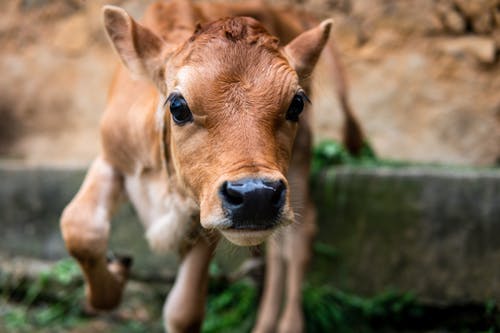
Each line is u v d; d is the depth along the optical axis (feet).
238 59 3.00
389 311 4.77
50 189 5.45
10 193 5.55
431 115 6.25
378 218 4.85
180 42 3.40
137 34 3.34
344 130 5.46
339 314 4.83
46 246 5.45
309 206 4.77
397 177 4.82
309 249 4.76
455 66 6.20
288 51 3.36
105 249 3.71
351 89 6.43
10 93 7.37
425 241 4.72
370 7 6.40
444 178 4.68
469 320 4.61
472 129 6.15
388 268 4.81
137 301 5.11
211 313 4.98
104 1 7.07
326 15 6.49
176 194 3.48
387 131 6.34
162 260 5.18
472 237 4.61
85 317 5.05
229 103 2.94
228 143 2.91
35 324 4.96
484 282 4.56
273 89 2.98
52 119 7.27
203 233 3.53
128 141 3.70
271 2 6.48
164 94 3.34
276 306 4.79
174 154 3.23
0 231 5.58
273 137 2.98
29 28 7.37
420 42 6.29
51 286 5.20
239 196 2.78
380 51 6.38
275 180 2.82
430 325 4.70
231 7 4.50
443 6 6.21
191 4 4.14
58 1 7.30
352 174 4.94
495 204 4.56
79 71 7.20
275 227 2.83
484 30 6.14
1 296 5.27
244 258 5.08
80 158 7.13
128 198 3.94
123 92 3.80
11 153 7.33
